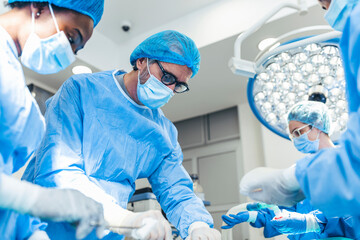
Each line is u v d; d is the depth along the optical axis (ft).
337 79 4.18
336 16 2.77
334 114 4.71
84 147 3.80
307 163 2.33
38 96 9.84
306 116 4.74
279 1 8.05
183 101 11.35
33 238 2.59
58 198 1.94
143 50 4.23
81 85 4.03
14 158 2.52
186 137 12.77
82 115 3.95
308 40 3.71
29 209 1.84
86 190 3.16
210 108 11.91
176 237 6.63
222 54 9.00
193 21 9.23
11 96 2.23
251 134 11.19
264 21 4.28
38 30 2.64
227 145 12.06
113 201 3.19
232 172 11.68
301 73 4.26
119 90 4.27
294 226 5.37
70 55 2.89
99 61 9.61
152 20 9.58
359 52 2.19
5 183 1.78
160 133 4.29
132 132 4.14
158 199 4.36
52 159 3.33
